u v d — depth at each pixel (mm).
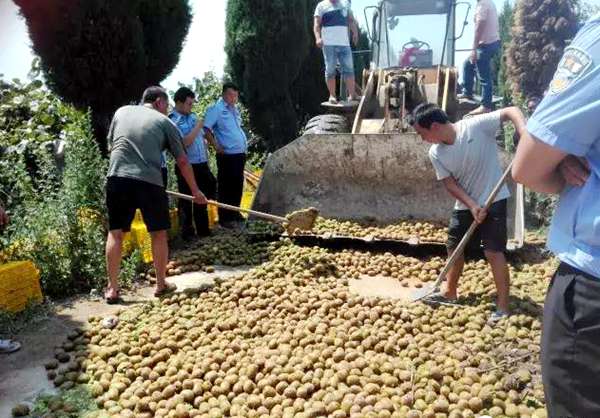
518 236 6512
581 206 1938
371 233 7250
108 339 4801
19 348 4832
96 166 6980
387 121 8305
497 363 4156
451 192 4992
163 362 4406
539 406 3680
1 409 3922
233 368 4184
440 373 3988
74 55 8367
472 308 5133
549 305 2043
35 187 7809
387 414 3539
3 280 5344
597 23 1860
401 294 5875
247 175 10656
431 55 9906
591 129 1841
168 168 8641
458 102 9250
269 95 15406
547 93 1927
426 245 6707
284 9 15000
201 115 12648
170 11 9438
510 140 8859
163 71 9617
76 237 6270
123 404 3871
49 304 5738
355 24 10180
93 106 8930
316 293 5465
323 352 4312
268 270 6234
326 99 17781
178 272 6664
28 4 7883
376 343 4500
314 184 7926
